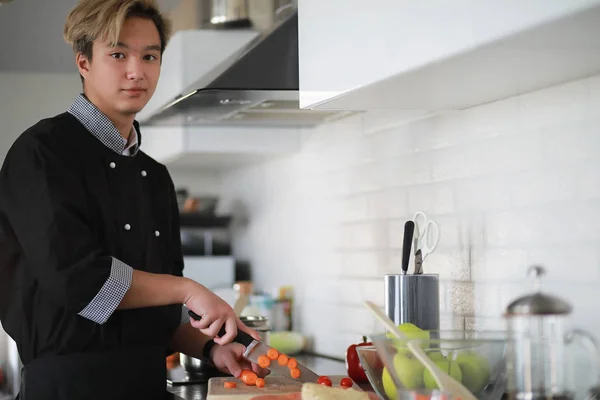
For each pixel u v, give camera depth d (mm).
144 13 2158
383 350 1597
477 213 2166
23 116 4672
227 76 2436
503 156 2055
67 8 3574
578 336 1418
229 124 3449
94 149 2160
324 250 3225
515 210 2008
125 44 2139
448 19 1576
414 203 2502
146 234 2250
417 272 2191
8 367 2998
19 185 2051
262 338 2709
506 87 1898
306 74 2264
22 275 2092
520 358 1416
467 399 1503
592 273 1746
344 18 2018
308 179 3398
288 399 1810
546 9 1301
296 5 2656
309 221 3387
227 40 2936
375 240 2770
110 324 2115
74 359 2084
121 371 2123
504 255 2049
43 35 3949
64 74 4711
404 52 1740
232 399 1877
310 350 3338
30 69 4625
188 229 4637
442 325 2316
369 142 2812
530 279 1940
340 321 3061
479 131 2158
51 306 2074
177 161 3998
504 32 1409
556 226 1859
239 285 3721
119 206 2188
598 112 1731
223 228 4633
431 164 2402
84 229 2029
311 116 2986
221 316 2043
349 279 2982
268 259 3945
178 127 3492
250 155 3662
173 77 2986
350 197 2977
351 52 1983
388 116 2668
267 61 2463
